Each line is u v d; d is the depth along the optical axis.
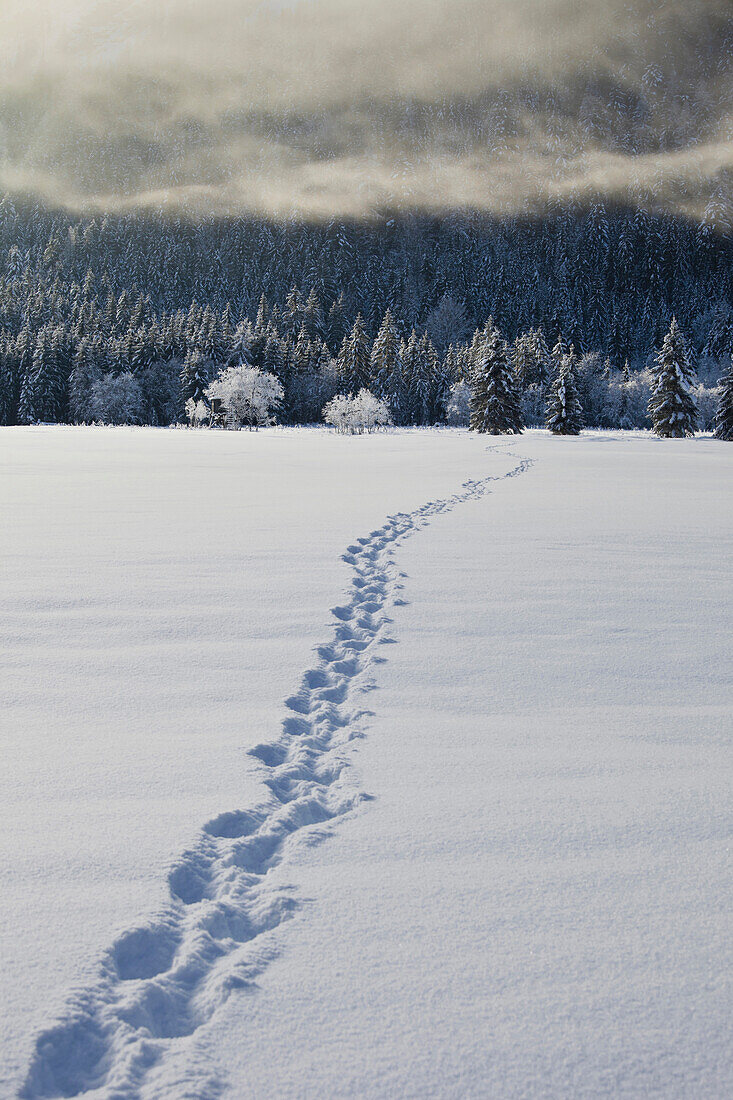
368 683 4.87
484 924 2.51
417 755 3.84
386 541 10.20
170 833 3.06
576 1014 2.12
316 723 4.25
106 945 2.37
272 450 33.31
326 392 77.69
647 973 2.29
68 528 10.99
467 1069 1.94
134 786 3.46
